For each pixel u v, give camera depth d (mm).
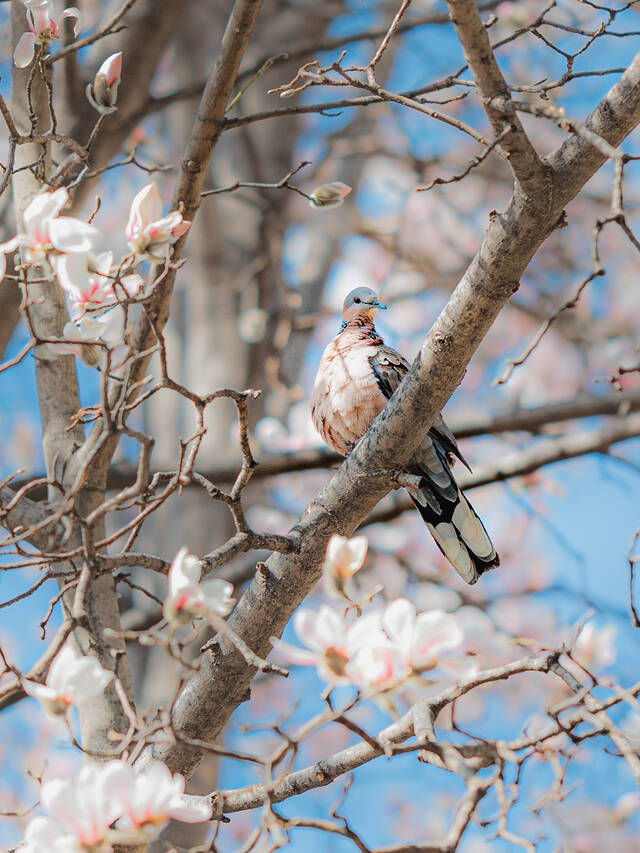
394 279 18266
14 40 8734
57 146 10133
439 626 4246
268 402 14141
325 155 16625
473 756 4906
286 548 6379
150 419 13281
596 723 4812
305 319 13258
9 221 10008
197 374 13250
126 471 11234
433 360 6516
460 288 6387
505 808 4602
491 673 5445
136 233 5262
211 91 7195
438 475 8398
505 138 5691
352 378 9328
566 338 16922
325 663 4199
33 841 4223
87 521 5172
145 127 16297
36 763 13992
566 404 11281
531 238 6105
